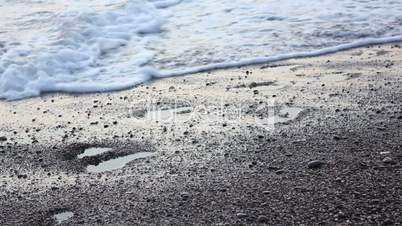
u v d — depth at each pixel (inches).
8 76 340.2
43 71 349.4
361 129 253.0
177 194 209.8
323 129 255.8
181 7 473.1
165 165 233.8
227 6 468.1
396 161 221.8
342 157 228.5
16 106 312.8
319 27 408.5
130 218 196.7
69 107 306.8
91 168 237.1
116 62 369.1
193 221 191.5
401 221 180.9
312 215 188.4
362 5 450.6
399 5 445.4
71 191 218.8
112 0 498.9
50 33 413.4
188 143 252.8
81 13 440.1
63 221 198.7
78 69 358.6
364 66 336.2
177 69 353.4
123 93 322.7
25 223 199.6
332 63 346.6
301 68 342.0
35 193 219.1
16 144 262.2
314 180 211.8
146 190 215.0
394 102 279.6
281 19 430.3
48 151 254.1
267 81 323.6
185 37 408.5
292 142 245.6
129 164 237.6
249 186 211.5
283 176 216.8
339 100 287.0
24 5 491.8
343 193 200.5
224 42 392.5
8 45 388.2
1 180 230.4
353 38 386.9
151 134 265.0
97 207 205.8
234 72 343.6
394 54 355.6
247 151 240.4
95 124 280.5
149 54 378.6
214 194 207.6
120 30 421.4
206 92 313.3
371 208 189.5
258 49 377.1
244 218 190.4
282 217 189.0
